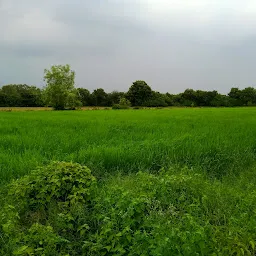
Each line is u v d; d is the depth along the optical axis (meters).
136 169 8.49
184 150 9.67
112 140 11.63
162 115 30.73
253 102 103.44
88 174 6.47
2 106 93.62
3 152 9.70
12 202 5.89
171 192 6.20
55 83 71.06
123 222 4.82
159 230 4.36
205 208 5.74
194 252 3.83
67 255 4.34
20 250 4.14
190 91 106.00
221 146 10.16
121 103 81.38
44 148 10.30
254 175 8.16
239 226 4.95
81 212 5.48
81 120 22.41
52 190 5.88
